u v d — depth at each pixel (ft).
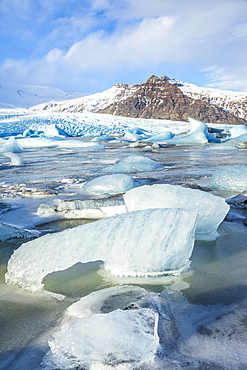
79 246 6.83
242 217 11.22
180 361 3.74
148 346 3.97
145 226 6.84
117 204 12.41
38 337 4.54
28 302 5.74
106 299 5.43
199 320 4.75
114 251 6.72
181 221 6.80
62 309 5.40
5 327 4.88
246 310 5.00
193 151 48.57
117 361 3.77
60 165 32.73
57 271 7.07
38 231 10.32
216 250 8.08
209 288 5.93
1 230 9.75
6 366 3.93
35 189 18.01
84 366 3.80
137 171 25.23
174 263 6.64
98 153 47.91
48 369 3.81
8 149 53.52
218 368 3.59
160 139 75.77
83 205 12.49
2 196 16.63
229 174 17.21
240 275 6.50
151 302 5.24
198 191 9.66
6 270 7.48
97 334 4.12
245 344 4.04
